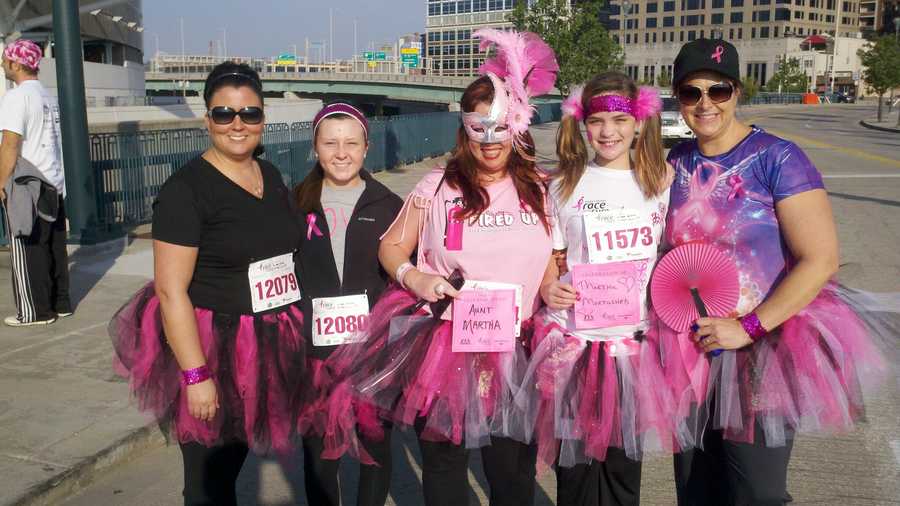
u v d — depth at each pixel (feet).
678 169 9.42
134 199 35.94
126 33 124.26
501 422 9.50
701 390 9.22
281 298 9.91
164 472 13.21
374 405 10.33
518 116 9.30
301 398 10.31
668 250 9.59
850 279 14.52
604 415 9.34
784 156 8.49
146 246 30.91
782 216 8.46
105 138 33.65
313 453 10.69
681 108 9.04
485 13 345.72
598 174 9.56
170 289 8.89
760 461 8.54
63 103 28.19
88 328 19.83
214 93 9.22
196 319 9.09
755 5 388.57
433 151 83.61
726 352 8.82
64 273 20.79
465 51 359.05
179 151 39.32
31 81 19.17
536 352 9.71
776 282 8.73
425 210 10.00
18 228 18.98
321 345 10.70
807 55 379.14
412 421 9.61
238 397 9.53
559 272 9.99
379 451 10.87
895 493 12.42
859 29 440.86
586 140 9.67
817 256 8.17
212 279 9.47
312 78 247.70
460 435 9.41
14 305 22.06
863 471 13.21
